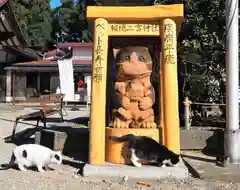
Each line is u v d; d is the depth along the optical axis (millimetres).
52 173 2855
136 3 3527
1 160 3338
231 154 3025
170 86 2939
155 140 2887
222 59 4312
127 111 3055
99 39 2943
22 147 2949
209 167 2998
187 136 3705
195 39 4387
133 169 2729
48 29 17547
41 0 17000
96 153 2873
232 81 3037
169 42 2955
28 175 2785
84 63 11961
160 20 2994
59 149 3684
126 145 2887
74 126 4523
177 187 2490
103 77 2922
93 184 2547
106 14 2951
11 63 11703
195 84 4316
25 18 16062
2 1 8914
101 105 2895
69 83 8539
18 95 11742
